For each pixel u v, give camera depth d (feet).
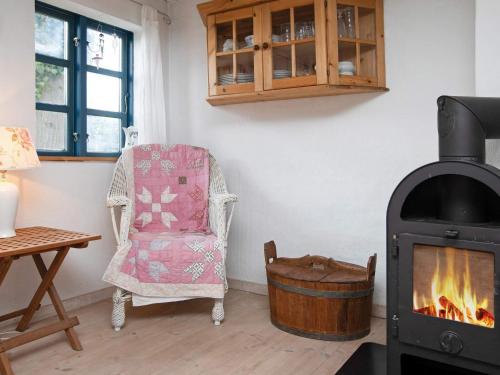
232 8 8.84
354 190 8.75
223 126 10.53
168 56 11.10
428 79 7.84
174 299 7.82
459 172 4.90
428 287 5.25
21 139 6.92
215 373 6.18
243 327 7.92
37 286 8.30
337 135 8.91
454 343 4.93
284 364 6.47
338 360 6.60
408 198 5.48
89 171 9.30
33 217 8.21
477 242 4.80
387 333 5.52
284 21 8.39
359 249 8.73
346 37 7.89
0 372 5.93
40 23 8.82
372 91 8.33
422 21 7.86
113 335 7.52
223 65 9.21
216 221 8.61
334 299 7.24
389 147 8.30
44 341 7.25
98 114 9.95
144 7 10.23
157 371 6.23
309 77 7.97
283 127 9.64
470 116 5.27
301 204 9.45
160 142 10.54
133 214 9.04
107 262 9.69
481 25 6.27
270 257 8.58
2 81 7.63
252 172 10.14
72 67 9.43
